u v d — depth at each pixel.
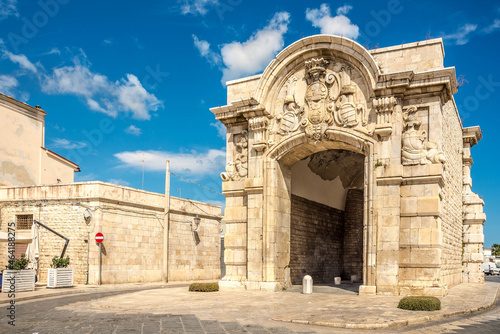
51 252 27.33
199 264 35.81
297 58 21.78
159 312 13.73
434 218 18.38
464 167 32.19
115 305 15.53
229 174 23.45
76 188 27.17
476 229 30.69
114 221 27.66
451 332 10.66
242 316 12.89
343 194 31.98
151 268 30.52
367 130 19.78
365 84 20.17
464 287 24.45
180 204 33.97
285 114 22.02
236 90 24.22
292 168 25.12
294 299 17.33
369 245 19.00
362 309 13.95
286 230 22.84
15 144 33.78
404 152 19.11
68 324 11.60
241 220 22.88
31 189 28.47
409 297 14.31
